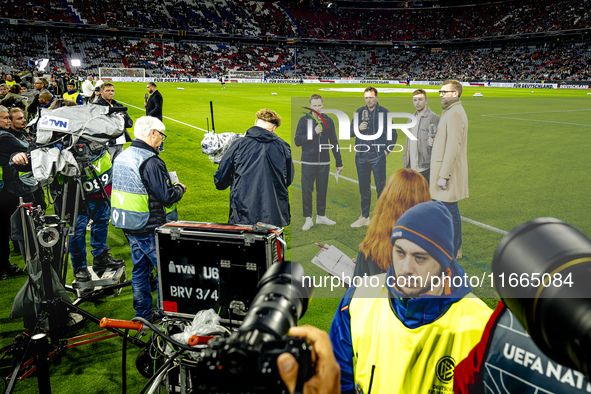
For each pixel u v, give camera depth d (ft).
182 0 196.65
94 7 174.91
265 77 173.27
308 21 213.25
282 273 3.05
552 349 1.93
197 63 184.14
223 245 6.75
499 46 192.95
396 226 2.93
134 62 173.37
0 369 10.28
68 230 11.41
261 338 2.28
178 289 7.16
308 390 2.17
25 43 158.61
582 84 116.26
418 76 186.80
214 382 2.07
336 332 4.25
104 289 13.39
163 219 10.96
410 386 3.78
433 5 217.15
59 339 11.05
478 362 3.48
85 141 12.87
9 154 14.66
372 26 215.10
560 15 177.37
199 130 46.62
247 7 211.20
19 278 15.35
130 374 10.08
